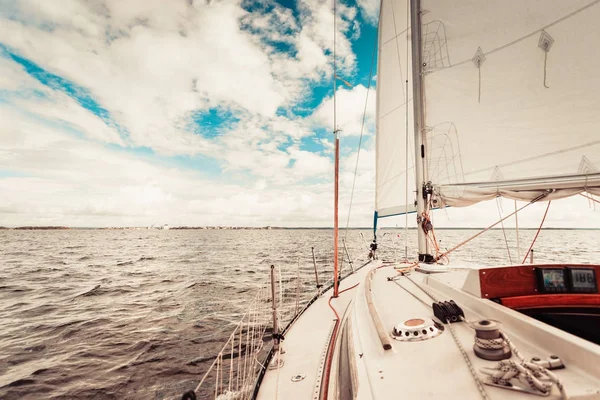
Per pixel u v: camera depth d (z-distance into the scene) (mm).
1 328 10055
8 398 5977
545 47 3221
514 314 1858
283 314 8305
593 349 1337
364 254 9141
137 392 6062
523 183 3443
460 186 3965
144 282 18578
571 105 3098
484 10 3674
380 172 6902
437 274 3256
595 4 2867
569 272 2248
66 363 7355
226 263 27266
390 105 6559
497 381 1334
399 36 6246
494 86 3648
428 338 1899
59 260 34031
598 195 3010
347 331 2547
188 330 9312
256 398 2438
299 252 36656
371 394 1412
